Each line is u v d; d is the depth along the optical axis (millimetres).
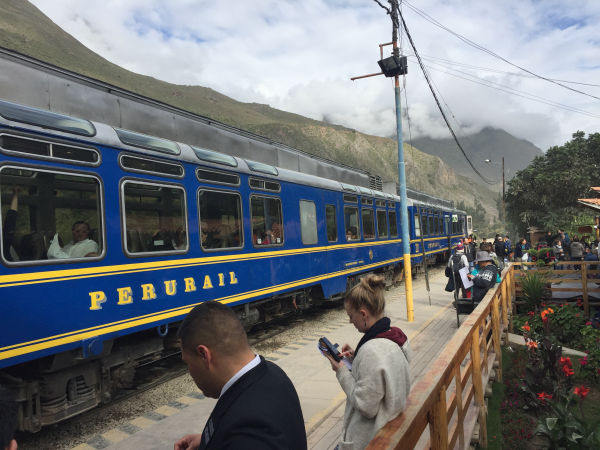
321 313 11883
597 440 3895
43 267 4309
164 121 6664
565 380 5488
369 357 2162
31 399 4414
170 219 6094
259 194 8305
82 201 4840
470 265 9883
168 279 5914
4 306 3971
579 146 48344
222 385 1488
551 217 42969
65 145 4711
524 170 48312
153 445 4371
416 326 9281
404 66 9617
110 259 5066
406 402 2059
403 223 9883
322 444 4184
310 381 6168
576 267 14273
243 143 8508
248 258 7754
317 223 10531
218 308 1539
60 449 4363
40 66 5117
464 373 3752
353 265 12344
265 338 9008
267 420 1317
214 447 1326
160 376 6648
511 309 10055
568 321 8906
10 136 4188
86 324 4695
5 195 4094
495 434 4594
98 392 5133
